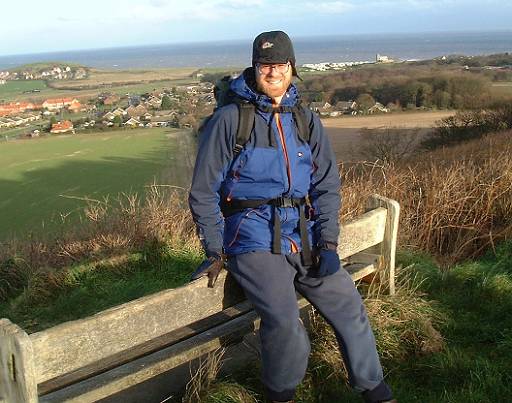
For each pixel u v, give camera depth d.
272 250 2.44
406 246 5.27
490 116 29.56
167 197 6.06
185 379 2.85
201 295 2.49
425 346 3.19
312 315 3.18
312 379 2.91
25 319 4.35
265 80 2.42
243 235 2.46
